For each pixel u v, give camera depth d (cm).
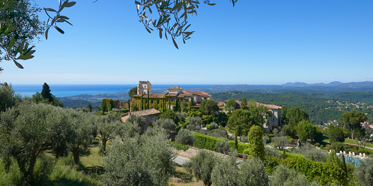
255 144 2889
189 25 280
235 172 1683
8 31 245
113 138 3275
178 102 8869
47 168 1594
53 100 7181
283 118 10238
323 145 8325
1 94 2284
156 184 1420
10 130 1568
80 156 2875
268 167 2831
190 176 2739
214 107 8150
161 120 5209
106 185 1364
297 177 1731
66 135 1722
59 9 230
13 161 1495
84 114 3238
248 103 9431
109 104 8544
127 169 1331
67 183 1641
